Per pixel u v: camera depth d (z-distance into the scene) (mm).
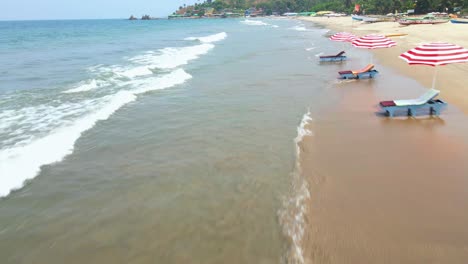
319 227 4816
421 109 9703
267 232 4816
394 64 17438
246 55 23844
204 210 5453
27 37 50375
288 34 46562
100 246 4723
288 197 5648
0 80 15359
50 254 4594
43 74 17016
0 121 9578
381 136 7973
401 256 4172
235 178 6410
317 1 172250
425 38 27328
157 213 5434
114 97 12250
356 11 103000
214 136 8578
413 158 6738
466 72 13422
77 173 6816
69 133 8742
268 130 8805
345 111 10039
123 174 6773
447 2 64438
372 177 6094
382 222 4828
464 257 4098
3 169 6793
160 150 7863
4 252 4652
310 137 8172
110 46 32656
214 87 13977
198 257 4426
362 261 4129
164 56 23891
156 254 4523
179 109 11016
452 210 5000
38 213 5520
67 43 37156
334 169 6484
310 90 12898
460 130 7984
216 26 85562
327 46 29312
